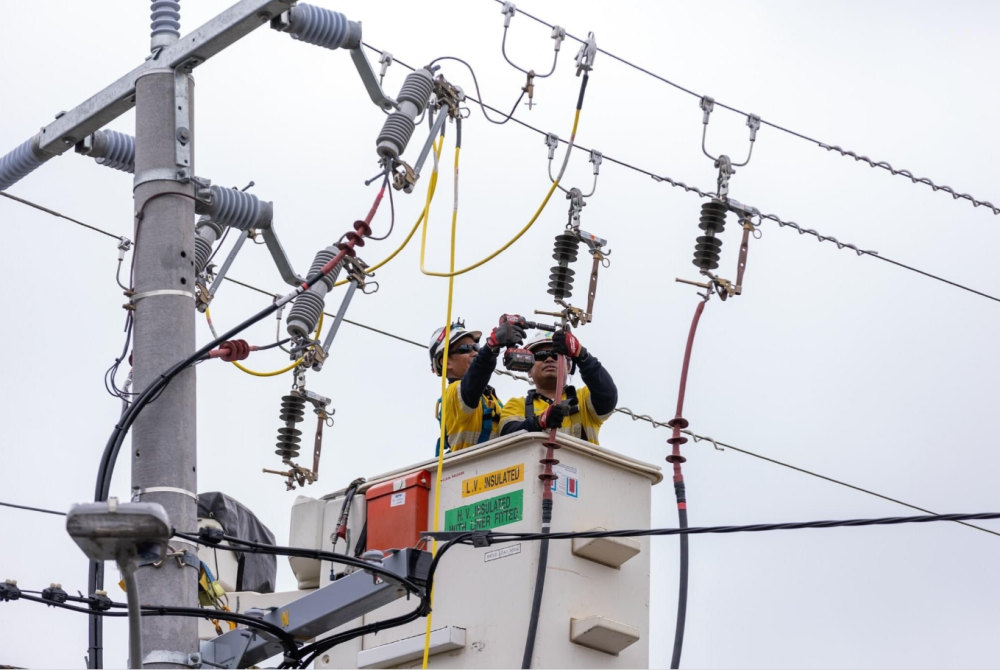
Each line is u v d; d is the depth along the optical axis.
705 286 9.36
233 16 8.48
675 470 8.73
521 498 9.08
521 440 9.15
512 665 8.79
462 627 9.08
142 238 8.34
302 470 10.58
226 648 8.63
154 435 8.01
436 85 9.20
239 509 11.40
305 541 10.21
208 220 9.63
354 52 8.84
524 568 8.93
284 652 8.52
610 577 9.22
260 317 8.20
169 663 7.67
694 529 7.83
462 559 9.23
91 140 9.51
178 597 7.79
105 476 7.97
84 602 7.96
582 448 9.23
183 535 7.76
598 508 9.25
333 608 8.30
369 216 8.81
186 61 8.59
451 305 8.96
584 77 9.01
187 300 8.29
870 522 7.53
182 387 8.11
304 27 8.66
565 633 8.91
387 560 8.15
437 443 10.07
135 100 8.89
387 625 8.38
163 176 8.42
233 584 11.09
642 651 9.21
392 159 8.90
